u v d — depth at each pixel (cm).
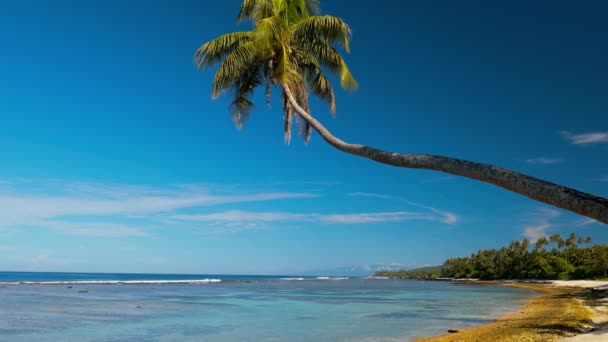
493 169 653
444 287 8350
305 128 1497
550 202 562
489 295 5106
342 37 1462
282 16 1566
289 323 2231
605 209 489
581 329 1731
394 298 4516
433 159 766
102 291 5147
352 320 2377
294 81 1483
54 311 2662
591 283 7494
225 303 3600
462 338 1628
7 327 1967
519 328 1816
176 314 2642
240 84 1598
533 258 11644
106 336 1772
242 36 1516
